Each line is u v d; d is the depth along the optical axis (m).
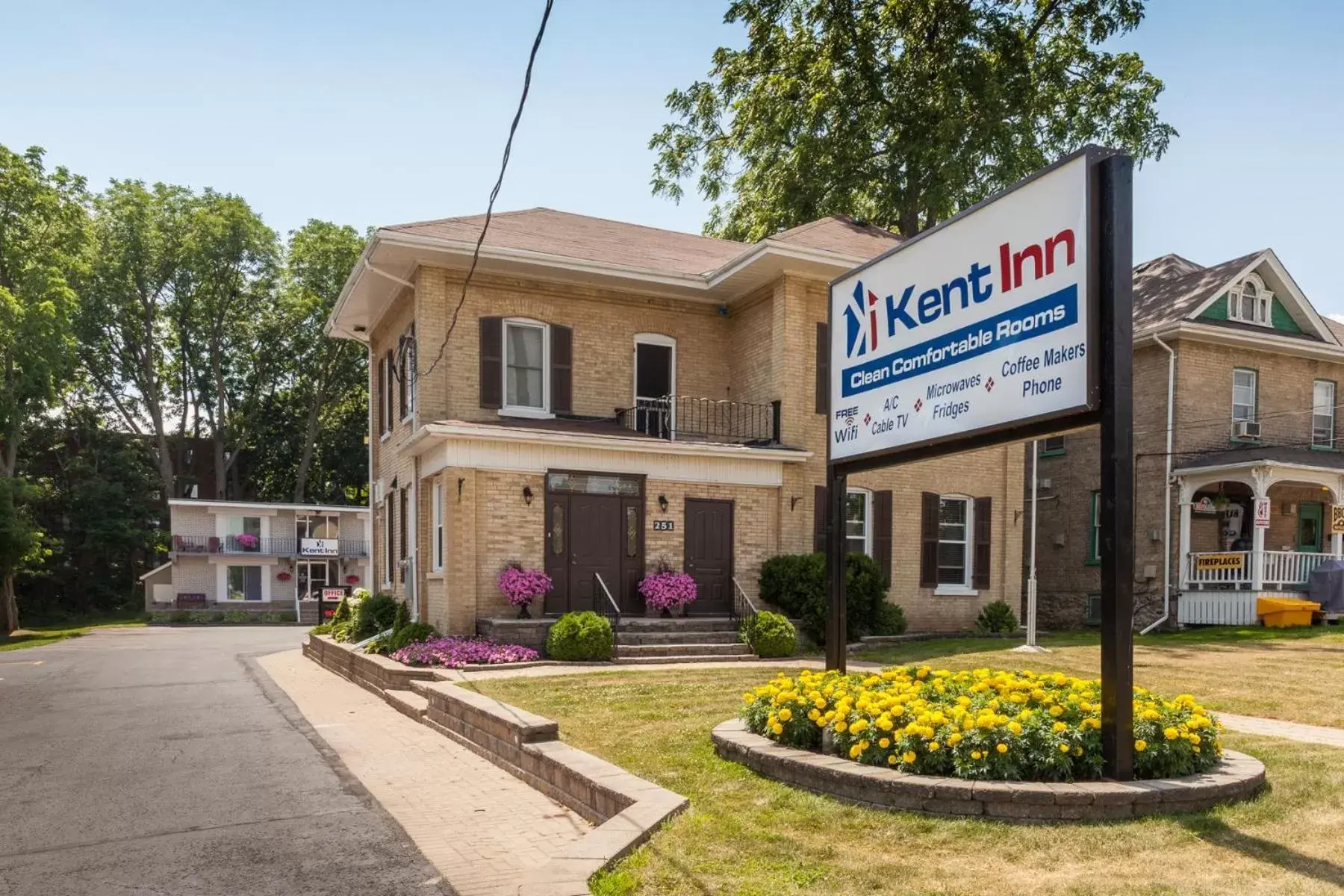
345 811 6.92
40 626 49.72
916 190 27.14
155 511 57.75
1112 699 5.49
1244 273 22.62
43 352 39.31
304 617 47.91
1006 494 19.98
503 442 15.62
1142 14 25.05
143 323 54.34
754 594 17.25
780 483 17.62
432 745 9.52
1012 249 6.70
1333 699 9.95
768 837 5.09
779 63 26.88
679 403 19.09
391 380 20.64
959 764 5.55
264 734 10.28
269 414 59.88
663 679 11.73
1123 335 5.74
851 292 8.80
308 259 54.22
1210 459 21.59
